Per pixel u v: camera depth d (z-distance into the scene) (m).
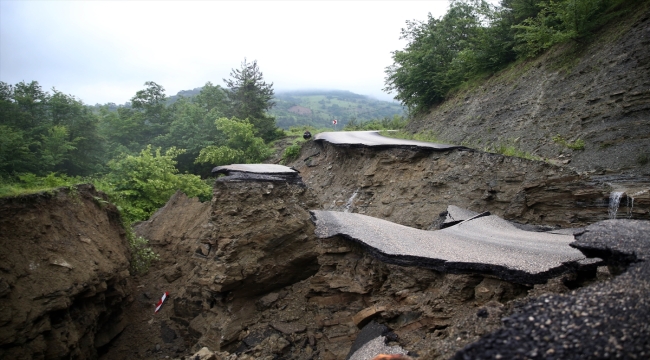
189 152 27.00
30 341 7.04
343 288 8.74
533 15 18.11
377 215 15.23
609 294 3.87
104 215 10.84
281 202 11.02
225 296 10.05
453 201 13.23
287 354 8.70
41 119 22.62
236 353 9.16
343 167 19.33
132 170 19.42
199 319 10.42
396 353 6.06
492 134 15.84
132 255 12.31
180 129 27.62
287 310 9.91
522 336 3.57
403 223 14.04
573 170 10.90
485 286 6.43
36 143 19.53
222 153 25.11
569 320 3.63
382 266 8.10
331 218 10.59
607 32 14.01
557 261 6.39
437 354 4.75
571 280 5.83
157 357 9.96
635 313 3.49
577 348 3.28
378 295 8.12
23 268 7.45
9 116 20.56
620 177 9.87
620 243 5.13
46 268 7.79
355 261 8.89
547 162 11.66
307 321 9.40
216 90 40.44
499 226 10.03
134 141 31.08
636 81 11.58
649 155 9.97
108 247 9.98
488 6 21.88
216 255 10.27
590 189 9.73
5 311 6.84
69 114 24.11
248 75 33.56
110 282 9.57
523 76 17.05
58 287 7.71
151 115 34.12
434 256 7.26
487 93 18.77
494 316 4.79
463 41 22.03
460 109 20.11
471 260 6.79
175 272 12.50
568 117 13.05
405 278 7.64
